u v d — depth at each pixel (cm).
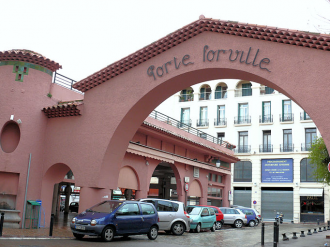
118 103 1548
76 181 1570
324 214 4003
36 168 1639
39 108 1672
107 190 1566
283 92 1241
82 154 1584
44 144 1684
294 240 1681
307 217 4097
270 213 4297
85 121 1614
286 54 1235
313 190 4088
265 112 4634
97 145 1559
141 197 2105
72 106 1606
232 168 4616
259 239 1780
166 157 2267
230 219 2634
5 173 1573
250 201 4450
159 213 1688
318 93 1153
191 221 1964
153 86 1474
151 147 2117
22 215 1555
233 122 4772
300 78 1193
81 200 1536
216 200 3089
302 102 1173
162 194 2945
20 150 1591
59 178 1720
